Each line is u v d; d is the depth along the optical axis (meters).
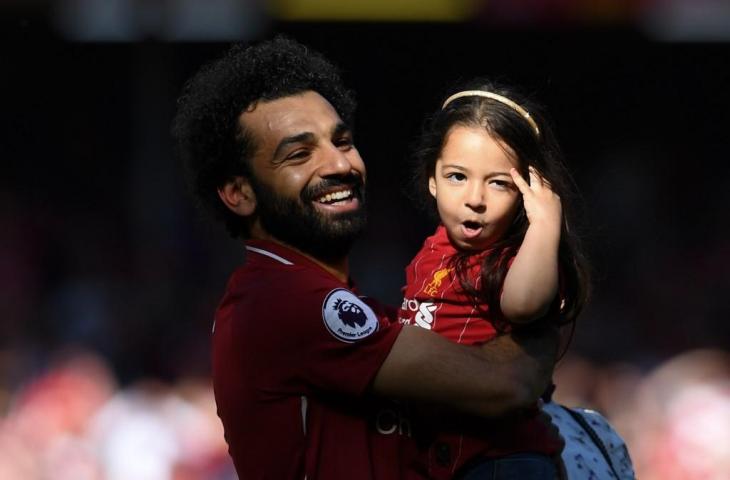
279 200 7.57
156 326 22.73
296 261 7.62
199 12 23.70
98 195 30.48
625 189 30.41
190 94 8.11
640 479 17.25
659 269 27.81
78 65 30.72
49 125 30.81
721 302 25.70
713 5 23.59
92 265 27.17
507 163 7.45
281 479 7.44
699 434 17.02
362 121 29.48
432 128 7.74
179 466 17.39
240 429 7.57
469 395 7.23
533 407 7.65
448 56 28.77
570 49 29.09
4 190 30.03
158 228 27.39
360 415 7.45
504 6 23.30
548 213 7.28
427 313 7.67
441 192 7.60
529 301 7.17
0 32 28.98
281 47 7.99
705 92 31.09
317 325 7.33
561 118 30.06
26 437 17.86
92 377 19.03
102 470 17.50
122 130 30.91
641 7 23.53
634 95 30.33
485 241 7.54
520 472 7.46
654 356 22.59
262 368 7.43
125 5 24.20
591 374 18.66
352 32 28.27
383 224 28.20
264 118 7.61
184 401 18.47
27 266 26.56
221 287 25.89
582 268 7.54
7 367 21.09
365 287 26.09
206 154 7.82
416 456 7.47
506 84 8.01
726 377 19.48
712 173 31.33
